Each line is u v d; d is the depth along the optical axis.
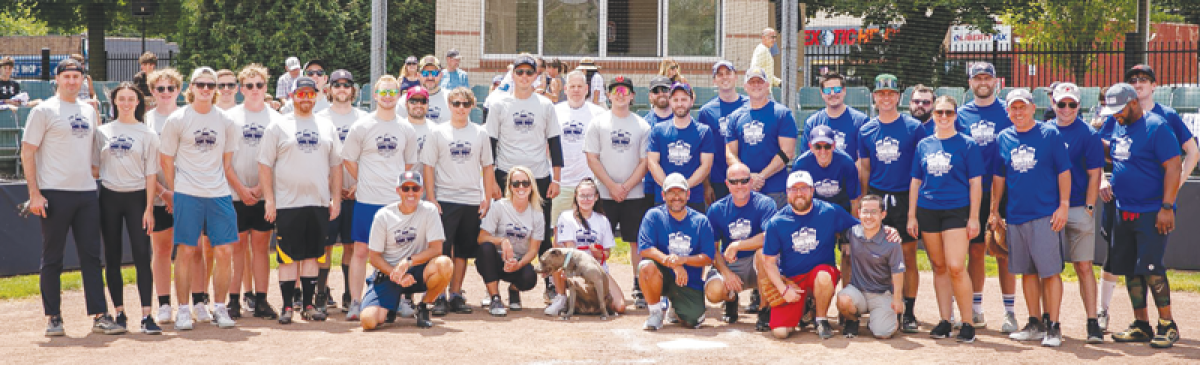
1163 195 6.47
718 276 7.13
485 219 7.77
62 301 8.35
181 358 5.95
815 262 6.81
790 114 7.75
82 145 6.61
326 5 20.38
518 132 8.12
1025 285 6.65
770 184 7.79
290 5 20.19
